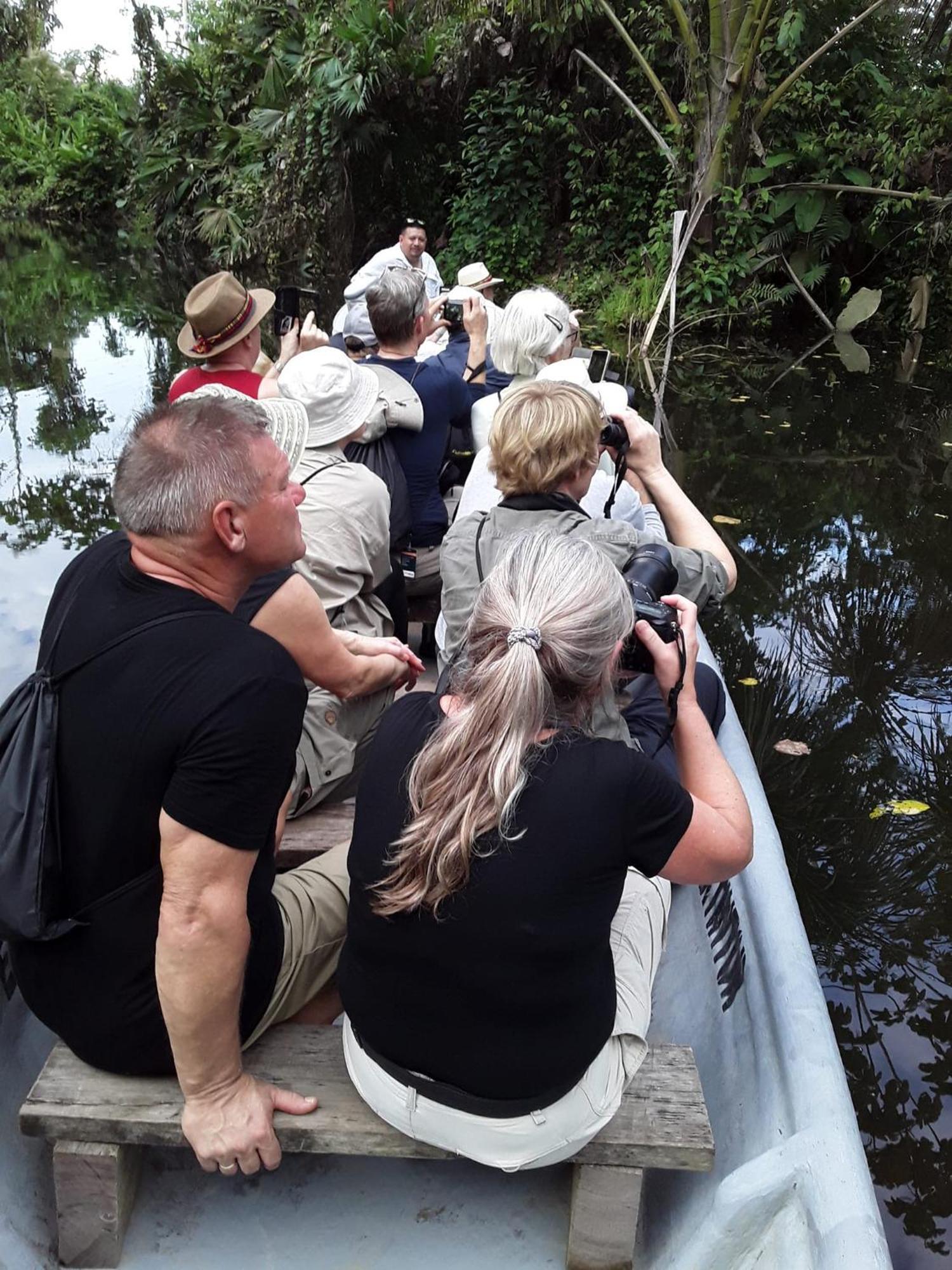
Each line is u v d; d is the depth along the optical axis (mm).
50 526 5832
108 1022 1508
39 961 1511
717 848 1411
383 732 1418
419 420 3113
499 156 13289
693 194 11484
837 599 4941
